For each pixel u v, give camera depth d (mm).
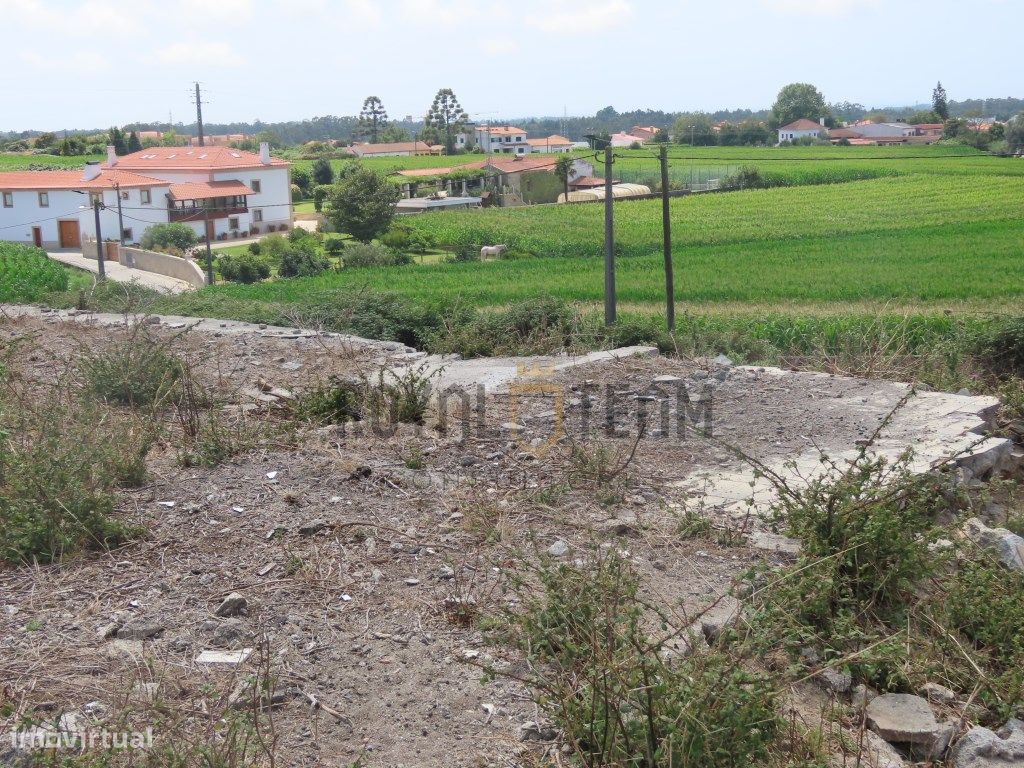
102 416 8117
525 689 4688
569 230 59531
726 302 32250
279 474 7484
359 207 64875
